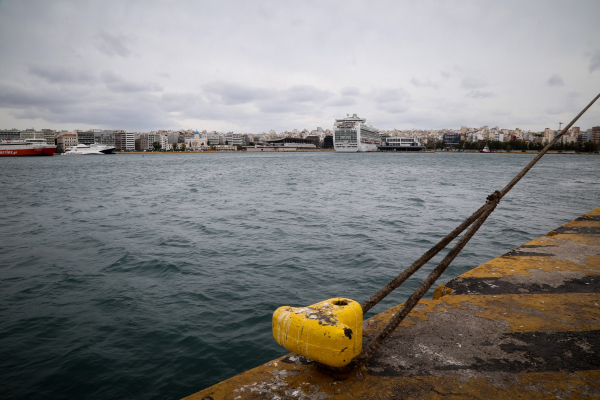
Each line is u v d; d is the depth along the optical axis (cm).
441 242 286
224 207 1995
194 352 529
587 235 510
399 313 237
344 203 2114
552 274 362
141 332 585
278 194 2658
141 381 465
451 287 335
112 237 1256
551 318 271
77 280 823
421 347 234
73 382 463
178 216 1697
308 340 196
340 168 7119
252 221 1534
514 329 255
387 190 2898
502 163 9400
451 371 208
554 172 5553
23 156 16425
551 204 2083
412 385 195
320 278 816
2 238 1257
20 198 2556
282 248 1076
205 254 1020
